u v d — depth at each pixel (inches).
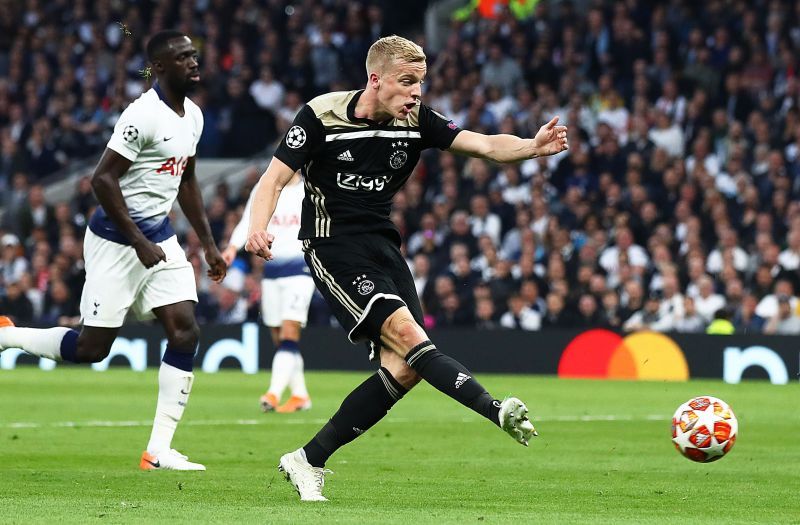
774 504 555.8
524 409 467.2
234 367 1688.0
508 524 473.1
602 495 580.7
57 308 1836.9
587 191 1910.7
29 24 2529.5
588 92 2086.6
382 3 2405.3
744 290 1699.1
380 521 475.8
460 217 1819.6
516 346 1635.1
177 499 546.6
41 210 2095.2
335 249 544.4
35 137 2320.4
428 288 1766.7
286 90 2297.0
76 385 1381.6
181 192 713.0
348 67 2276.1
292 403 1079.0
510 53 2190.0
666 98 1998.0
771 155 1838.1
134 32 2439.7
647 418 1032.2
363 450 781.9
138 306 695.7
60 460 709.3
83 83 2425.0
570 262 1710.1
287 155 541.6
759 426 972.6
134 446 789.2
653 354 1581.0
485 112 2074.3
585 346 1612.9
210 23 2391.7
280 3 2411.4
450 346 1648.6
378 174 550.3
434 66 2247.8
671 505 548.7
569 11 2193.7
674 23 2092.8
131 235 659.4
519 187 1948.8
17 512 498.6
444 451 777.6
